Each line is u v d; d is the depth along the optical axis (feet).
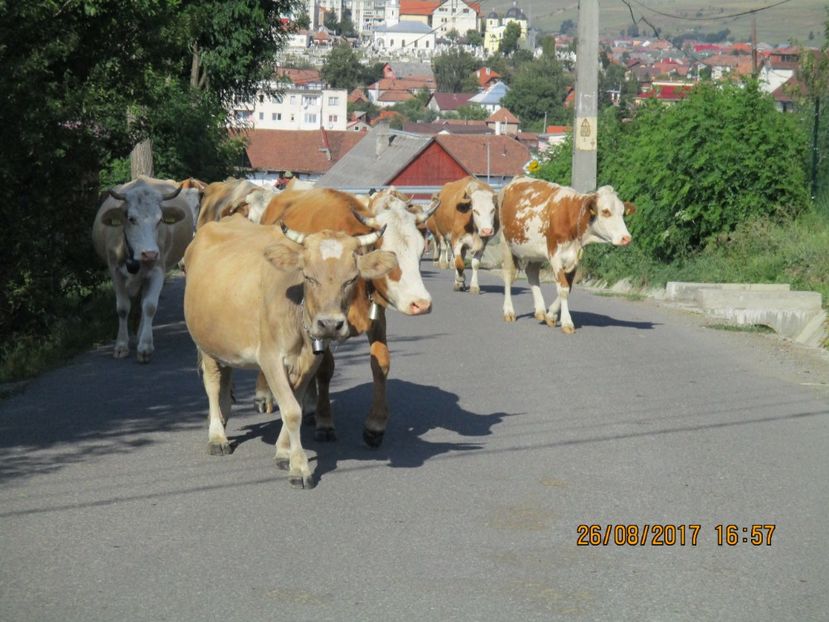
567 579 22.47
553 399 38.63
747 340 52.08
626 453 31.81
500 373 43.27
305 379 28.43
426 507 26.81
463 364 45.14
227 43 109.60
